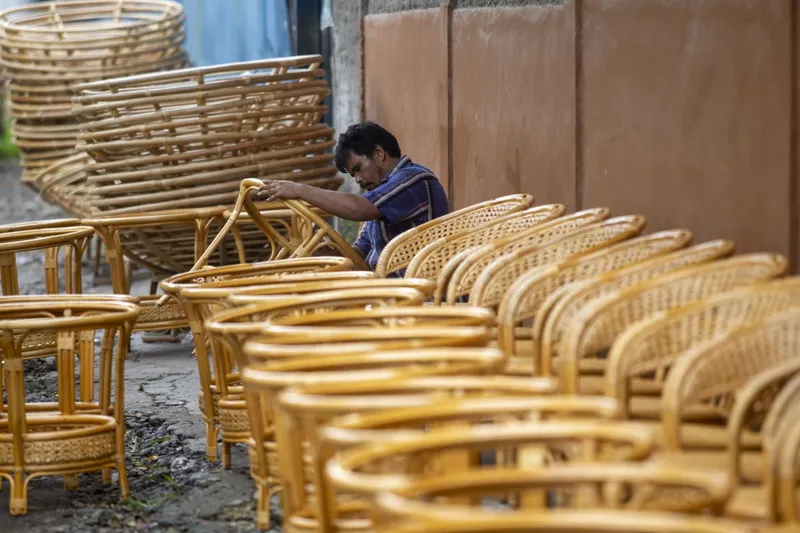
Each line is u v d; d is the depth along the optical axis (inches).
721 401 207.8
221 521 240.8
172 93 420.5
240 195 334.6
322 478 150.3
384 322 215.3
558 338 206.5
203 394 281.9
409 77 444.8
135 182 426.0
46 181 551.2
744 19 238.5
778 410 149.6
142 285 562.9
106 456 254.5
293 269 292.7
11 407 245.9
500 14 357.7
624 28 284.4
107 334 263.0
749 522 144.9
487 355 158.2
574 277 228.7
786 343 166.6
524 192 344.5
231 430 268.5
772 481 140.1
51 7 607.5
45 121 568.7
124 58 567.8
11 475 250.4
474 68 380.5
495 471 115.6
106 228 383.9
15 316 270.2
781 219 229.8
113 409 283.7
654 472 114.4
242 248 389.7
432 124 420.5
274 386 152.6
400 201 338.0
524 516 104.0
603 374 219.6
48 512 251.0
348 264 276.7
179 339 450.6
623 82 285.9
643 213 279.7
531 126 338.0
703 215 255.8
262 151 435.2
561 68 316.5
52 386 380.8
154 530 238.4
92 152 425.7
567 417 161.0
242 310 211.0
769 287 177.6
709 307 176.7
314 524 164.7
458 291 255.4
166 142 421.4
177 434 309.4
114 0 612.7
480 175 378.6
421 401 135.0
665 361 179.8
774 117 230.5
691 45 257.1
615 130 290.7
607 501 132.0
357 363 164.9
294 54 596.4
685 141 261.1
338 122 561.0
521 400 132.2
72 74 558.3
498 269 241.8
